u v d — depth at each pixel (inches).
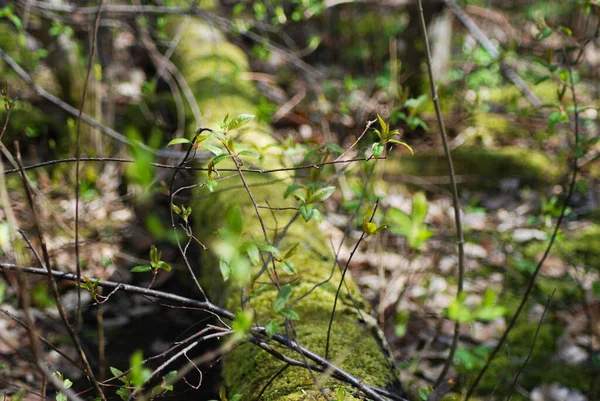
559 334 128.0
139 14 187.3
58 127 189.0
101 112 189.6
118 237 147.3
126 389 63.3
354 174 180.2
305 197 64.1
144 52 243.1
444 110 211.6
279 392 71.0
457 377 114.0
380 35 265.6
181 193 135.0
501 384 113.5
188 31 215.6
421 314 126.3
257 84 230.4
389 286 127.9
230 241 44.6
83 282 69.1
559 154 191.2
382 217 126.8
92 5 185.2
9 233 48.4
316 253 102.6
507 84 240.5
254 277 63.4
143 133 194.7
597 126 205.2
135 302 130.2
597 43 264.4
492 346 124.0
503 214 173.8
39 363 47.9
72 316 125.4
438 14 204.7
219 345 97.3
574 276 144.2
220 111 161.9
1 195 47.1
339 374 66.1
